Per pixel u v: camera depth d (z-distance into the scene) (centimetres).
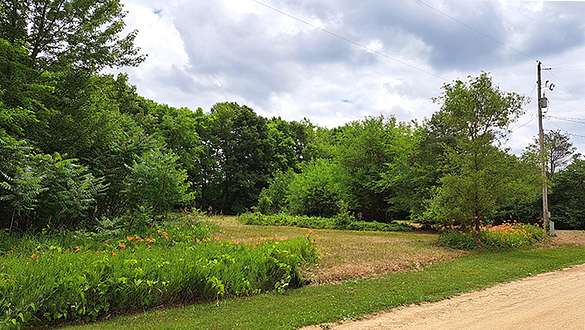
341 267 1268
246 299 892
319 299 897
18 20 1742
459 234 2016
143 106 4825
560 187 3672
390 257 1510
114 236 1331
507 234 2138
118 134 1792
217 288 873
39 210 1316
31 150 1500
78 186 1368
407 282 1109
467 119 2016
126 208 1584
